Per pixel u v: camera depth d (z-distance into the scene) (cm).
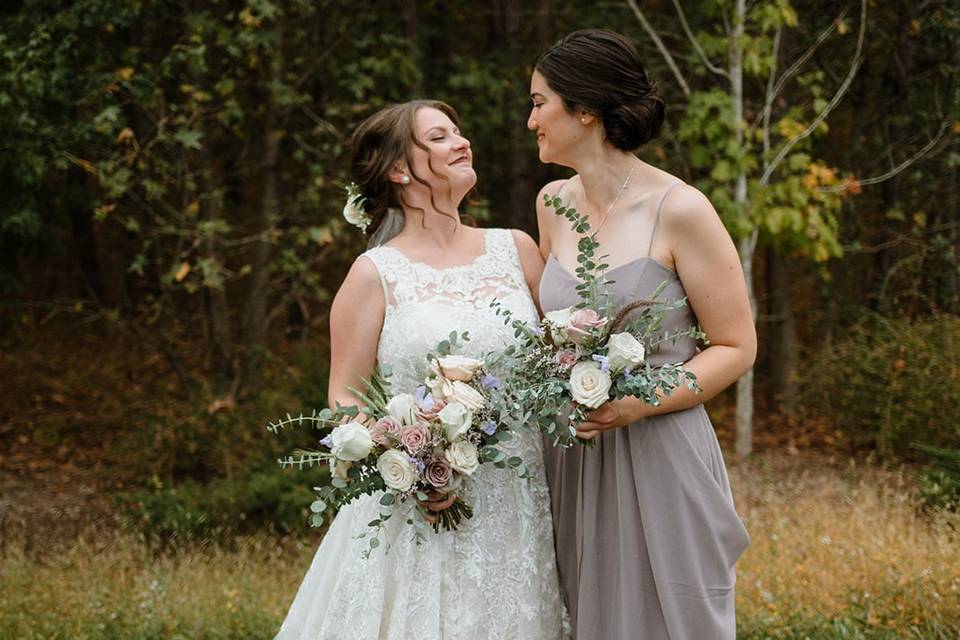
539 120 253
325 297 720
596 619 254
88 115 643
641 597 247
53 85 611
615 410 237
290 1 661
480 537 259
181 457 669
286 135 745
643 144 254
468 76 731
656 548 244
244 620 410
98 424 805
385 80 738
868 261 855
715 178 656
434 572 256
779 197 671
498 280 272
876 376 709
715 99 661
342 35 723
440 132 269
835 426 743
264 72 694
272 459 644
